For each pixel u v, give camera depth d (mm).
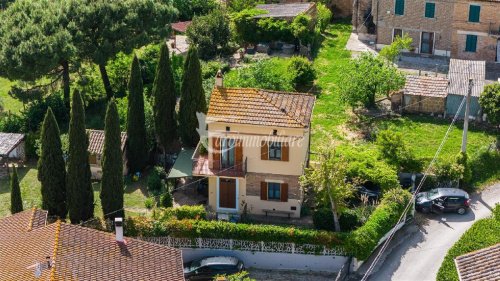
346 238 55844
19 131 72625
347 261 56062
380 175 61250
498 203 60469
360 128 71562
